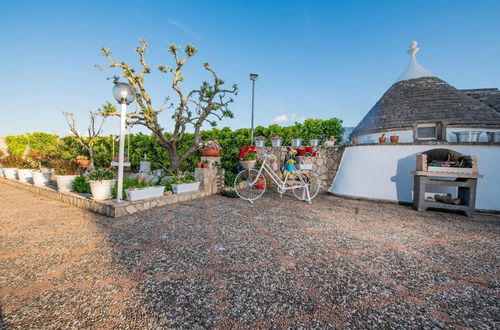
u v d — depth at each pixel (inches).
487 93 306.8
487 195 187.0
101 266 86.4
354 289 73.0
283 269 85.2
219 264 88.6
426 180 184.7
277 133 323.0
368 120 324.2
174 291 70.6
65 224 139.2
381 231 132.6
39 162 323.6
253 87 320.8
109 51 229.9
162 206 187.9
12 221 145.3
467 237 124.8
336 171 270.2
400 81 325.4
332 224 144.6
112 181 184.2
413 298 69.0
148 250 101.3
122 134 168.2
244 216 160.2
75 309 62.2
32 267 85.5
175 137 280.1
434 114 261.9
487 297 70.4
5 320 57.7
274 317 59.4
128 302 65.2
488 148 195.3
